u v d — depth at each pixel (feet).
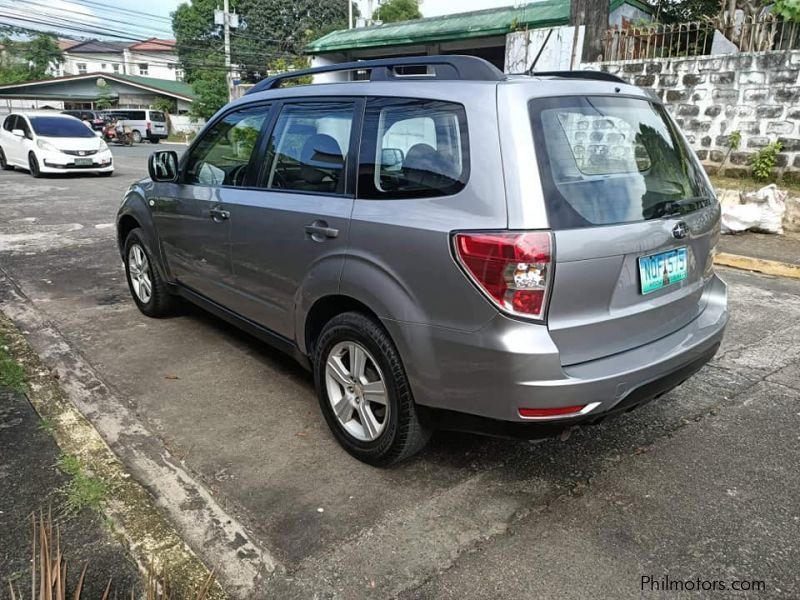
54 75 200.44
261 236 11.22
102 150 48.62
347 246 9.38
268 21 171.01
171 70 231.91
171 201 14.26
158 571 7.52
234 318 13.07
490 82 8.37
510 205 7.61
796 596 7.36
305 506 8.93
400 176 8.95
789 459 10.21
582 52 32.65
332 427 10.42
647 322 8.88
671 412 11.78
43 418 11.07
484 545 8.16
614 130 8.90
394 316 8.67
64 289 19.29
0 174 49.32
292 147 11.04
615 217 8.29
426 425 8.99
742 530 8.47
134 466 9.86
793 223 25.68
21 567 7.54
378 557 7.92
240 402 12.10
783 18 26.27
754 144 27.22
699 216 9.65
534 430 7.97
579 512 8.84
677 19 43.19
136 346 14.82
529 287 7.47
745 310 17.66
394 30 45.34
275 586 7.43
